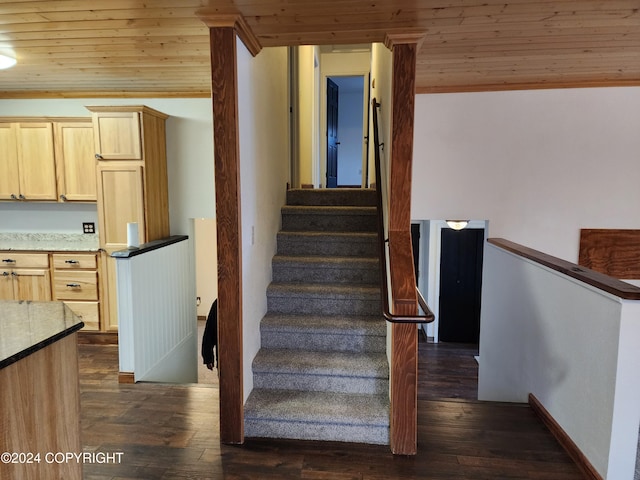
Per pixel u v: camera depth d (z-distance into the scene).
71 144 3.91
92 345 3.92
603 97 3.47
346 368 2.51
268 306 3.00
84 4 2.01
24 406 1.33
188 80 3.58
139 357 3.13
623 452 1.88
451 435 2.37
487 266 3.76
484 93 3.56
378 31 2.17
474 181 3.66
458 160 3.64
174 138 4.10
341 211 3.55
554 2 1.90
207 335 3.61
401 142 2.20
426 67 3.00
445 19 2.06
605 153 3.53
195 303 4.36
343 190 3.84
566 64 2.93
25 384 1.33
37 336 1.37
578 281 2.21
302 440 2.31
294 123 4.37
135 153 3.67
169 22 2.26
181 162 4.12
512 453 2.21
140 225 3.74
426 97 3.61
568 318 2.31
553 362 2.47
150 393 2.84
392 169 2.22
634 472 1.89
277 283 3.14
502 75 3.21
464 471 2.05
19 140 3.94
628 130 3.49
